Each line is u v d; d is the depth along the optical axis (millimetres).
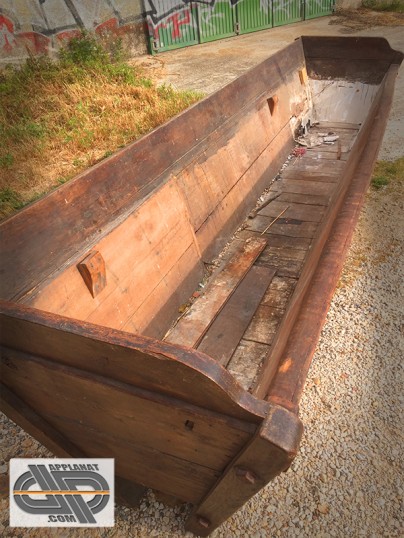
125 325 2518
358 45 6070
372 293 3566
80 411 1636
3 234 1900
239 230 4055
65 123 6887
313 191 4656
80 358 1394
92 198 2441
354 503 2203
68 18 9469
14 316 1358
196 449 1507
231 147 4055
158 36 11453
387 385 2812
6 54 8789
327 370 2912
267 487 2271
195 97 7562
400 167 5562
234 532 2088
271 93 5121
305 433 2529
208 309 3098
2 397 1670
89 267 2252
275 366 1595
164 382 1316
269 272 3488
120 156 2680
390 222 4504
